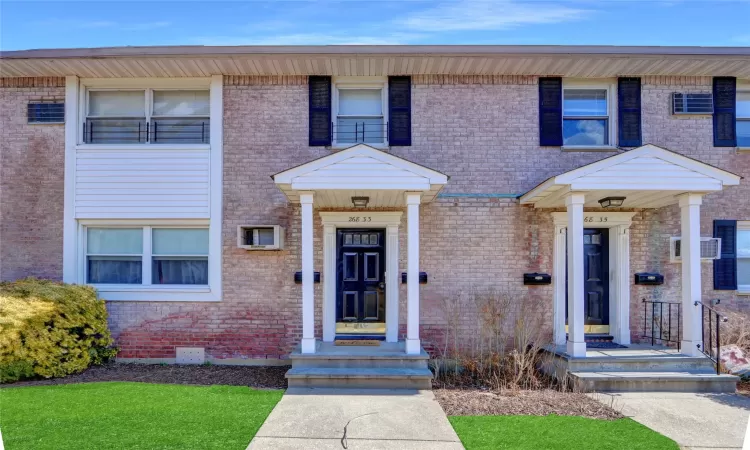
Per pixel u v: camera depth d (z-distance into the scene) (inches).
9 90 350.6
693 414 233.6
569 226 293.4
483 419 221.5
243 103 347.3
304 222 289.7
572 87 355.9
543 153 346.0
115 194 343.3
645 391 272.8
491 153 346.0
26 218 346.0
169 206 342.3
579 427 210.8
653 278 339.0
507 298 335.3
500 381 293.6
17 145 348.2
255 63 329.1
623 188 282.8
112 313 342.0
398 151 345.1
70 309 305.9
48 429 200.8
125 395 250.5
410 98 347.3
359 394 261.6
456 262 341.7
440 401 250.2
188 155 345.1
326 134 344.8
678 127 347.9
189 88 355.9
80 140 348.8
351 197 311.3
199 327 340.8
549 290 341.7
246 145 345.7
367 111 354.3
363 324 346.9
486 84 348.8
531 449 186.2
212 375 309.3
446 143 346.0
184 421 212.5
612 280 346.3
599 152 346.6
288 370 300.0
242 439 194.1
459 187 344.5
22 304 290.8
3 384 275.1
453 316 335.9
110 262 352.8
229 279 341.7
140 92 358.6
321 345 320.5
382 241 350.3
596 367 285.7
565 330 337.1
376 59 323.6
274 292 341.1
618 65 331.3
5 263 345.1
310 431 204.5
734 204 346.3
